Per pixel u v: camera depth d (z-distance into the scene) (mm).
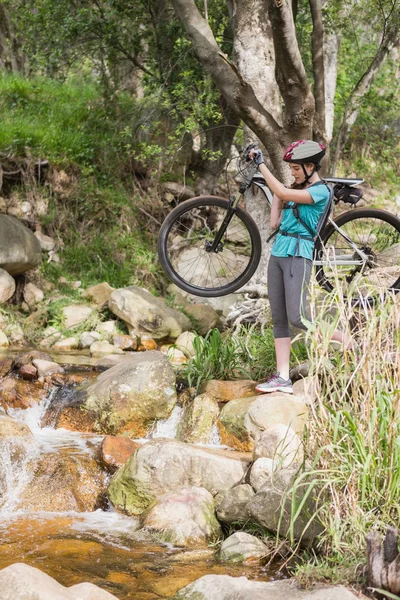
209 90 9766
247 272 5648
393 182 15875
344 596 2953
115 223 10633
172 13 10336
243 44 7480
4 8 13086
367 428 3543
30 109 11438
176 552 3943
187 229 11062
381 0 10625
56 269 9688
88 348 8383
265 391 5312
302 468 3727
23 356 6383
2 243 8578
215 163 11445
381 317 3648
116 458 4902
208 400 5586
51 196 10258
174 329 8766
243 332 7465
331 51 12977
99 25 10258
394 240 6168
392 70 15766
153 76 10422
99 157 10922
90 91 12250
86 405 5730
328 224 5637
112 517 4488
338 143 11992
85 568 3697
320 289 4828
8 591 2924
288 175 7168
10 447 4844
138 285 10070
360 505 3496
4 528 4211
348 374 3754
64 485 4695
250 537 3939
